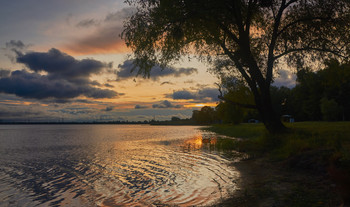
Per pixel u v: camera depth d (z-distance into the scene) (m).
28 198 8.88
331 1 17.95
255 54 21.11
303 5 18.92
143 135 57.91
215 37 18.00
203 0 15.89
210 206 6.77
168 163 14.90
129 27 17.34
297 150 13.05
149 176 11.52
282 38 19.89
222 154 17.62
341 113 64.62
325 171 9.07
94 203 7.89
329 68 20.25
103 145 31.36
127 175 12.00
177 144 28.55
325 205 5.88
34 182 11.45
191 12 16.27
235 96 23.84
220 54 20.77
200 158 16.31
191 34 18.28
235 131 41.47
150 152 21.34
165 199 7.80
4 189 10.19
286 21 20.25
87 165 15.67
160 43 17.56
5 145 36.44
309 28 18.91
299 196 6.82
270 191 7.62
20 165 16.98
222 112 70.62
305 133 18.17
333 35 18.48
